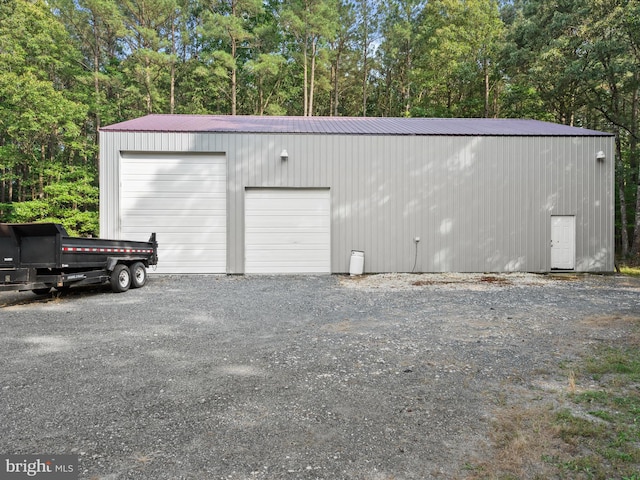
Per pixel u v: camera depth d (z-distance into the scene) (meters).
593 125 22.78
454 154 12.30
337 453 2.44
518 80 21.38
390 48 29.92
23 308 7.01
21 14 19.19
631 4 14.95
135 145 11.59
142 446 2.53
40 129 17.75
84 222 18.97
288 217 12.09
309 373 3.81
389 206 12.19
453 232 12.31
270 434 2.68
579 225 12.42
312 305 7.22
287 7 25.61
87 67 24.80
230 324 5.80
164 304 7.33
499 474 2.22
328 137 12.07
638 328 5.43
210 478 2.19
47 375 3.79
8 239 7.46
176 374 3.81
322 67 28.34
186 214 11.88
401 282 10.38
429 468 2.28
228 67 25.11
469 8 23.88
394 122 15.08
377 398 3.24
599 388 3.42
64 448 2.51
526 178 12.38
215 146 11.81
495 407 3.07
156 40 22.77
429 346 4.67
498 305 7.16
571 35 17.80
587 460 2.33
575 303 7.33
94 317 6.27
